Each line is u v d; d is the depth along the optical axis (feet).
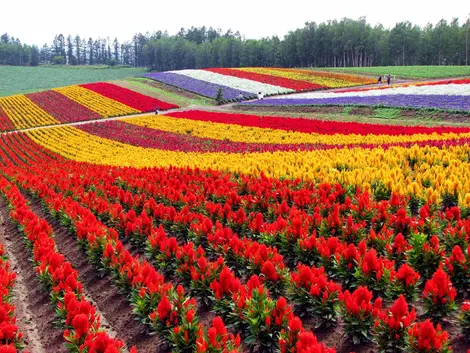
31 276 35.04
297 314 23.57
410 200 34.94
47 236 36.60
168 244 30.01
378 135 78.79
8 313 23.98
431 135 68.90
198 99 181.47
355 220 31.48
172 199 42.83
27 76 398.62
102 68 497.46
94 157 90.79
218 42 421.18
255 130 104.63
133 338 24.81
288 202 38.96
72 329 23.59
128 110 167.63
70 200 46.73
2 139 128.16
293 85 191.52
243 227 33.58
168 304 22.02
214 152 79.56
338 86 186.91
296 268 28.50
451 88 122.42
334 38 331.36
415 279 21.84
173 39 494.59
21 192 66.64
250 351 21.34
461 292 22.65
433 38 318.45
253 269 26.23
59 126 144.46
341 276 24.70
